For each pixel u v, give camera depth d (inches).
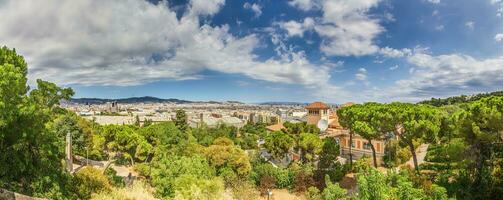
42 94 847.7
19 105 677.3
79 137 1894.7
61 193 704.4
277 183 1464.1
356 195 515.2
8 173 692.7
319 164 1481.3
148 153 1939.0
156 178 732.7
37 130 743.1
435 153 1576.0
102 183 760.3
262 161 1834.4
